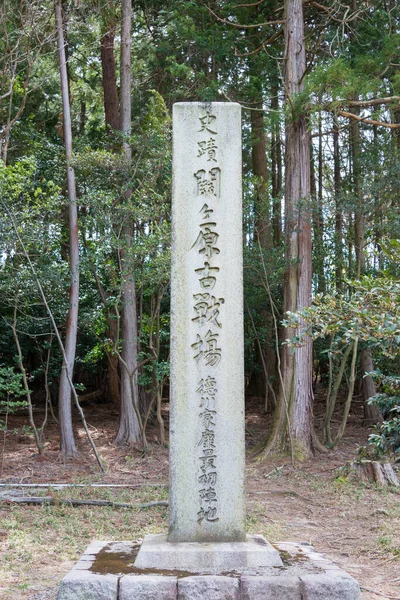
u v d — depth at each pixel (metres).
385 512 7.73
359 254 12.93
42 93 15.93
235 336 4.68
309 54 14.41
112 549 4.75
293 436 11.62
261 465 11.23
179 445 4.60
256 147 17.36
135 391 13.10
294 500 8.70
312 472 10.47
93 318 13.66
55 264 12.16
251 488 9.47
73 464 11.27
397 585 5.20
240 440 4.62
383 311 4.96
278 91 16.31
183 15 14.14
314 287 14.94
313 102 11.23
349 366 15.05
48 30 13.48
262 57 14.09
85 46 15.22
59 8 12.42
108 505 8.01
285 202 12.52
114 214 11.95
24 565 5.54
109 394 18.86
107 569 4.22
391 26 13.43
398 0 13.77
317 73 10.71
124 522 7.17
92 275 13.22
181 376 4.64
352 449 12.32
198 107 4.85
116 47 17.97
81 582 3.96
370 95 12.23
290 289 12.12
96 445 12.88
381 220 12.48
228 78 15.21
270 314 15.24
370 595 4.91
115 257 13.45
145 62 16.72
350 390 12.38
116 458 11.80
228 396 4.64
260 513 7.84
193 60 14.98
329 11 12.73
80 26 13.62
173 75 13.85
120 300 12.91
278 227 18.86
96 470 10.78
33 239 11.01
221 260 4.73
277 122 12.35
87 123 19.23
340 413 16.44
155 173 12.21
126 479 10.01
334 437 13.56
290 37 12.28
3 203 10.63
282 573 4.12
